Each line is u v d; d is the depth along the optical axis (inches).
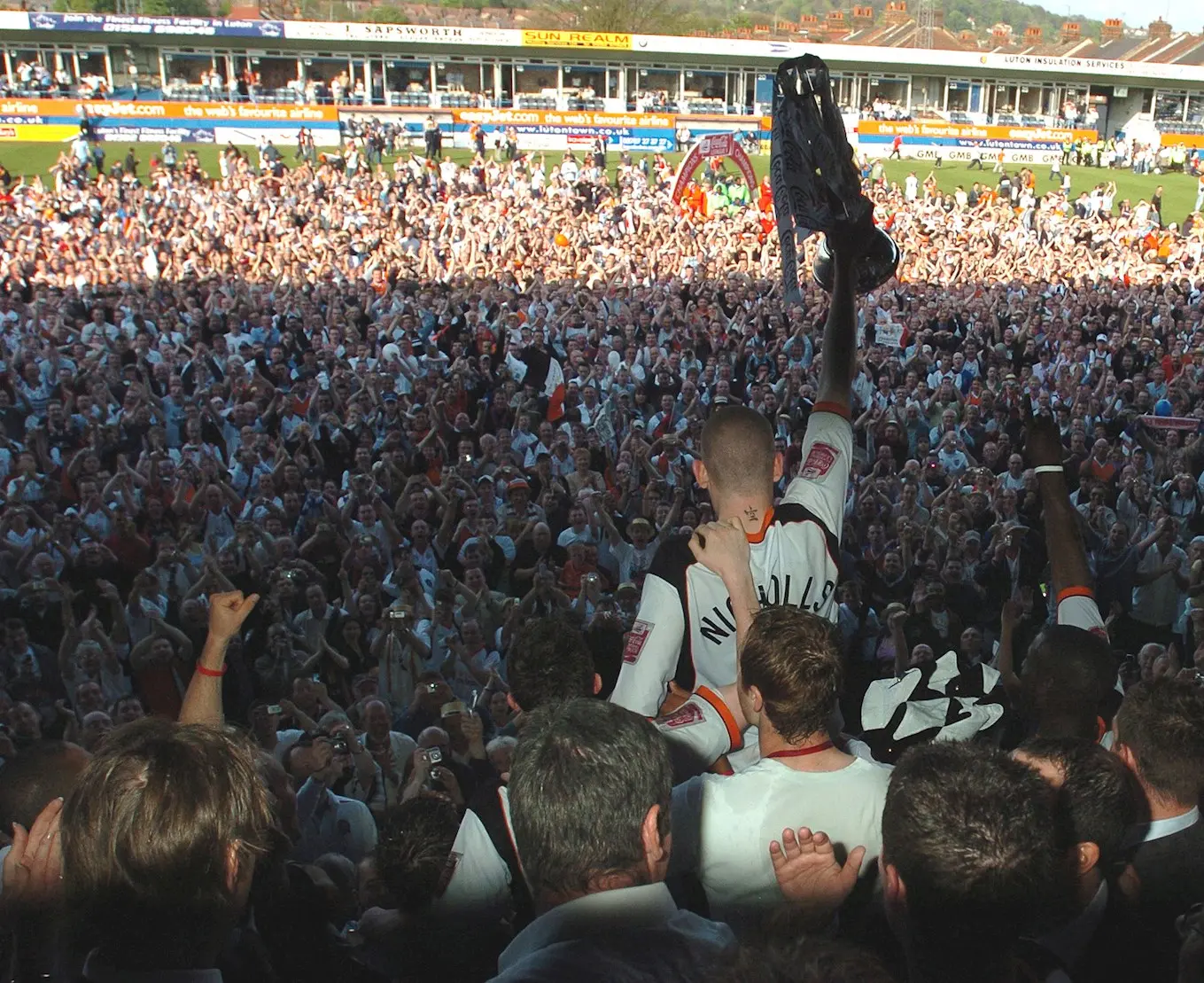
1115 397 595.2
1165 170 2142.0
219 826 60.3
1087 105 2409.0
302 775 223.0
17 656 304.3
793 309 731.4
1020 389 599.8
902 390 589.3
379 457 496.7
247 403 512.7
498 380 611.8
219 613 100.7
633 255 993.5
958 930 63.6
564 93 2129.7
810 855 78.2
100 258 847.1
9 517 381.1
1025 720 135.0
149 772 60.2
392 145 1771.7
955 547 387.5
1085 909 86.5
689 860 87.4
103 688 307.3
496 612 347.9
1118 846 90.0
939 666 142.7
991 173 1988.2
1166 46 2908.5
